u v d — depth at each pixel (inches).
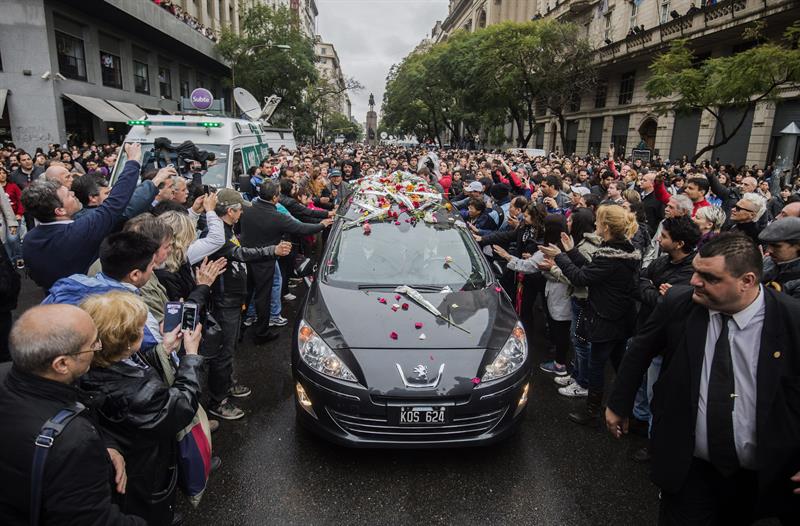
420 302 159.0
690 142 936.3
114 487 73.2
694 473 86.6
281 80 1163.9
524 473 138.0
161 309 113.2
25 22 653.9
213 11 1315.2
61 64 713.6
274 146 644.7
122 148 337.7
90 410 71.7
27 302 274.4
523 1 2016.5
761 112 753.0
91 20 768.9
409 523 118.5
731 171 605.0
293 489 129.0
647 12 1073.5
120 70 870.4
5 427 60.3
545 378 198.8
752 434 79.9
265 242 210.7
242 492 127.3
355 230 199.9
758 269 76.4
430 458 143.6
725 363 81.0
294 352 149.4
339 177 399.9
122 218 142.4
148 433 77.2
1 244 141.6
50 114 679.7
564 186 366.3
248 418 162.7
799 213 146.3
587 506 125.8
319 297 165.8
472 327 149.9
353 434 134.3
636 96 1125.1
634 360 96.9
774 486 79.7
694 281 80.1
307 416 141.5
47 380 62.9
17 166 389.4
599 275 149.4
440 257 185.0
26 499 59.4
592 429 161.8
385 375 132.4
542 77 1122.0
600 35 1289.4
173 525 110.5
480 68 1202.0
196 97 500.1
